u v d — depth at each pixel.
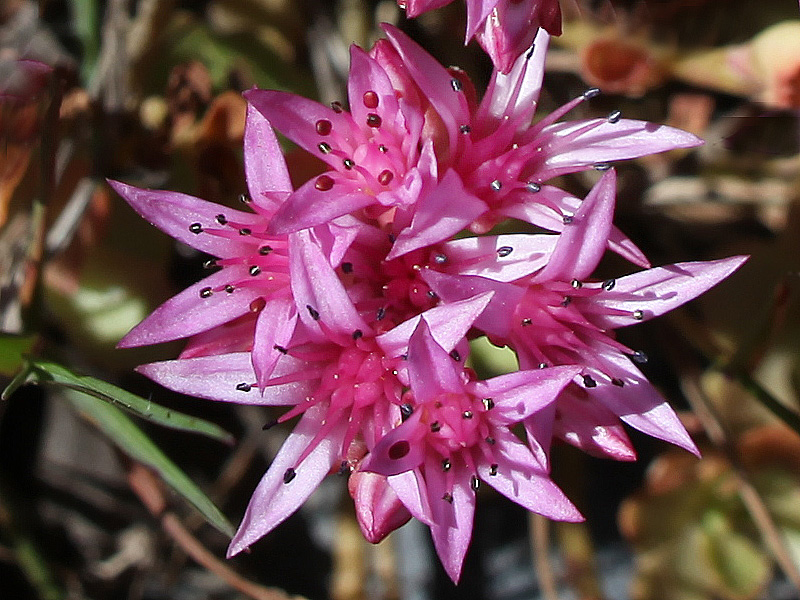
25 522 0.13
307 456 0.10
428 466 0.10
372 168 0.10
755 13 0.13
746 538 0.13
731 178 0.13
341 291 0.10
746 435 0.13
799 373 0.13
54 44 0.14
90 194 0.12
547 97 0.13
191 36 0.13
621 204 0.13
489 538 0.14
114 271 0.13
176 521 0.12
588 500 0.14
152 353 0.13
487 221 0.10
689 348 0.13
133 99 0.13
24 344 0.11
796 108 0.12
